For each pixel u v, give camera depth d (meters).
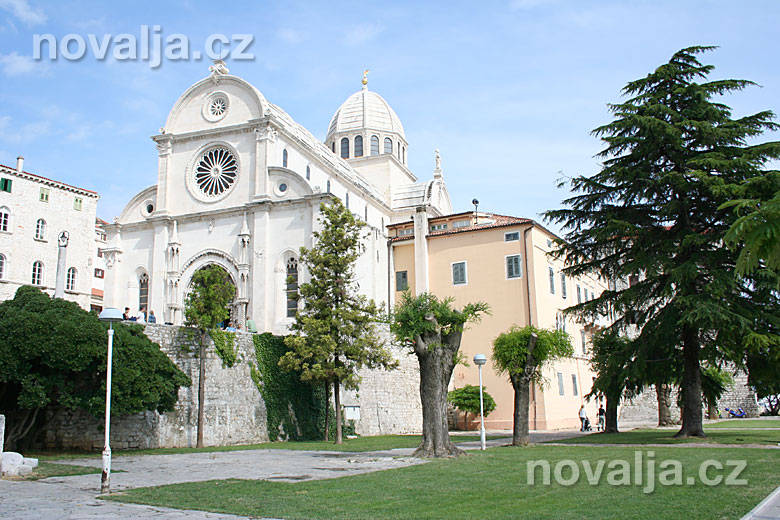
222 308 33.81
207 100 55.38
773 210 8.54
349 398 43.31
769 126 31.61
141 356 27.69
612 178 32.88
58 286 45.59
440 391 24.55
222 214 52.12
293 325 37.47
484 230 52.84
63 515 12.63
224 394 34.69
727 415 67.56
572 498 13.66
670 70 32.50
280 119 56.81
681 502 12.72
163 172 54.81
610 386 33.28
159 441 31.28
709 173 30.25
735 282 28.27
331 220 37.50
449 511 12.33
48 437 29.41
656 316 31.22
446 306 25.53
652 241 31.62
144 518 12.22
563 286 56.03
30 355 24.75
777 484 15.11
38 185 70.12
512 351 30.47
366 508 12.88
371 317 39.31
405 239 56.38
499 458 22.83
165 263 53.25
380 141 77.31
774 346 27.78
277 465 22.28
